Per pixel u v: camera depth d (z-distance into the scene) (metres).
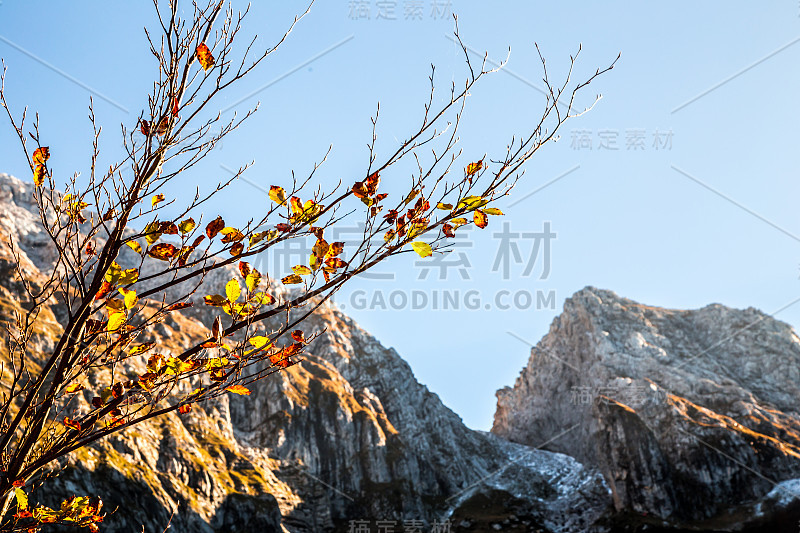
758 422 177.88
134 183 4.84
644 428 167.50
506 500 191.00
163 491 117.06
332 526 152.38
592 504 180.62
